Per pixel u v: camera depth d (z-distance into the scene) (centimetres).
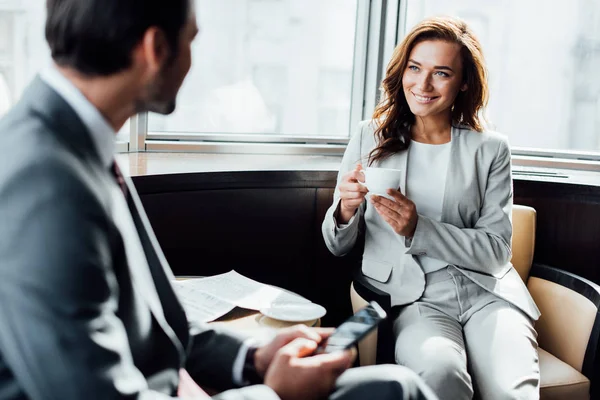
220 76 289
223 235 233
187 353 115
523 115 305
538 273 227
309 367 110
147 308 99
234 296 165
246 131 298
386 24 302
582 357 202
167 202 220
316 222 246
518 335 186
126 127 270
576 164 294
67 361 73
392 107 213
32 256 72
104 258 79
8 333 73
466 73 209
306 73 302
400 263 201
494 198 209
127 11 84
